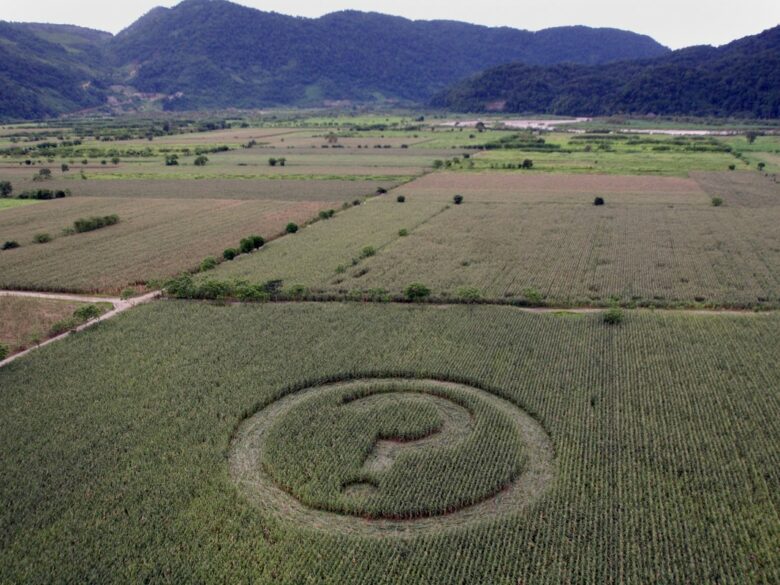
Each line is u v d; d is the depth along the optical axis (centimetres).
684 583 2781
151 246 8812
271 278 7219
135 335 5662
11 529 3194
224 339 5544
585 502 3309
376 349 5284
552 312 6134
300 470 3694
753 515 3166
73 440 4000
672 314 5903
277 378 4800
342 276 7256
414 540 3089
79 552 3031
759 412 4106
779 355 4916
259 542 3088
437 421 4194
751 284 6650
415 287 6406
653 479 3478
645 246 8338
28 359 5206
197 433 4056
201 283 6994
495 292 6606
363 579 2848
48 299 6825
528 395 4466
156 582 2844
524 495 3453
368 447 3931
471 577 2852
